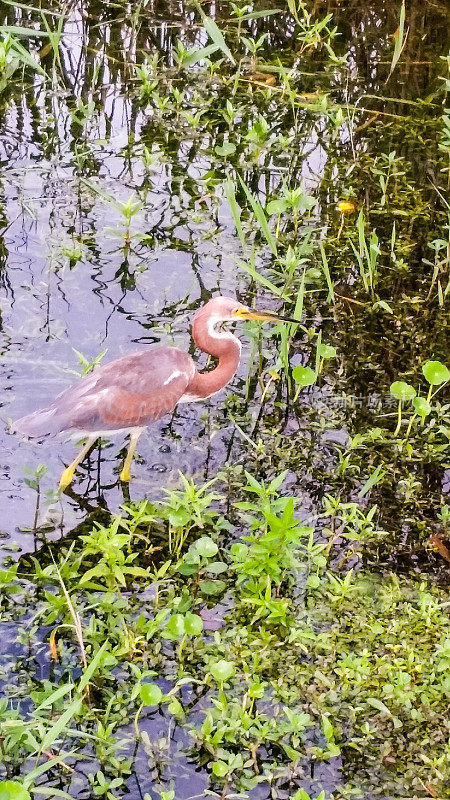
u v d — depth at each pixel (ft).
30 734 14.14
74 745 15.30
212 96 35.58
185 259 27.55
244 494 20.89
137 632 17.16
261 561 17.99
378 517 20.70
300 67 38.06
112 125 33.30
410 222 30.53
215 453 21.97
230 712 15.88
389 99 36.58
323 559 18.49
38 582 18.34
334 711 16.22
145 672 15.46
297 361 25.08
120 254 27.35
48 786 14.69
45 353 23.50
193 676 16.74
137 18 38.40
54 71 33.83
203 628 17.71
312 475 21.58
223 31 39.29
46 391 22.33
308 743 15.70
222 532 20.08
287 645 17.47
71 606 16.38
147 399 20.75
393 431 23.15
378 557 19.69
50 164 30.76
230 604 18.38
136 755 15.28
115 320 24.89
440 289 27.12
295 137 33.96
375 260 27.45
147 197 29.86
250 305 26.16
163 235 28.40
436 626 17.90
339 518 20.15
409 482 21.30
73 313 24.95
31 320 24.52
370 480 20.27
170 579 18.79
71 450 21.79
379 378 24.77
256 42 38.93
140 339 24.27
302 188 31.40
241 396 23.97
